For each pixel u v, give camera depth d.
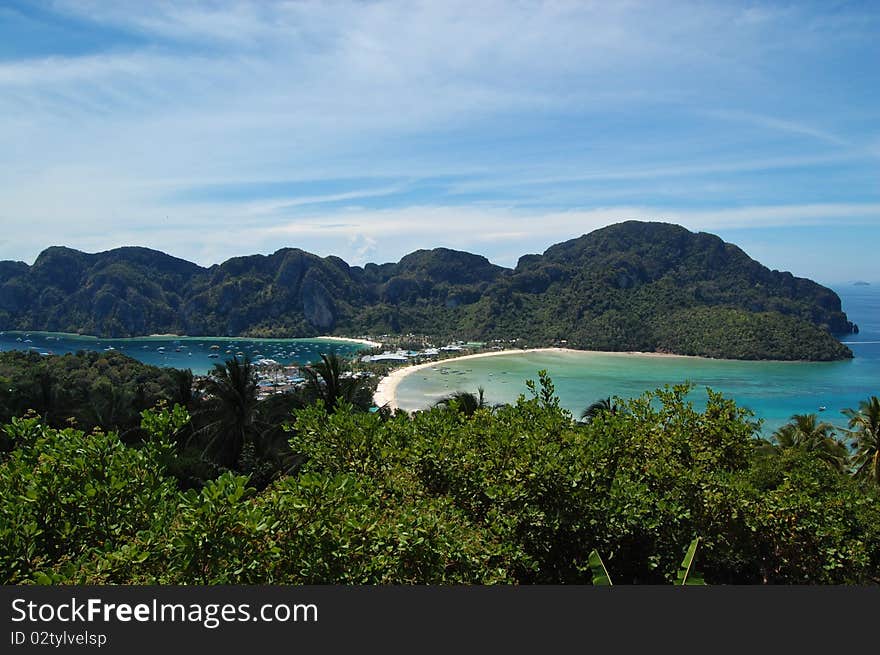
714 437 13.96
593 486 11.48
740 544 12.38
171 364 187.25
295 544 7.23
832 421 97.12
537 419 14.43
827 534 11.98
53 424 45.91
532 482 10.96
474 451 12.08
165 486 9.38
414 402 113.12
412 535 7.76
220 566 6.94
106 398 48.22
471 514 11.37
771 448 35.66
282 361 196.88
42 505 8.12
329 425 13.33
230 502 6.83
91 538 8.22
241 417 32.72
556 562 11.46
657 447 13.54
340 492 7.99
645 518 11.45
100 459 8.95
